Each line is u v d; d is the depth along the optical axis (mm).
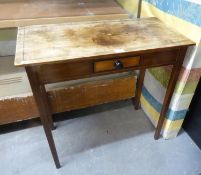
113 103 1519
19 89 1112
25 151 1175
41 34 840
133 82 1314
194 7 821
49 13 1015
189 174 1071
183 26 904
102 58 743
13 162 1119
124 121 1378
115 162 1123
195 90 1110
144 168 1096
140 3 1191
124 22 993
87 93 1240
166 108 1081
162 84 1143
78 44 778
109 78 1262
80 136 1269
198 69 948
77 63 740
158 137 1250
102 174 1065
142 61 832
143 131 1307
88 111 1449
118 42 805
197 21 825
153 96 1266
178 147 1210
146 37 856
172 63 894
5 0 1174
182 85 986
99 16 1014
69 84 1192
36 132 1283
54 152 1018
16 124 1333
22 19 932
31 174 1063
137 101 1432
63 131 1299
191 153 1179
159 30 926
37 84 742
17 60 669
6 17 947
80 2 1195
